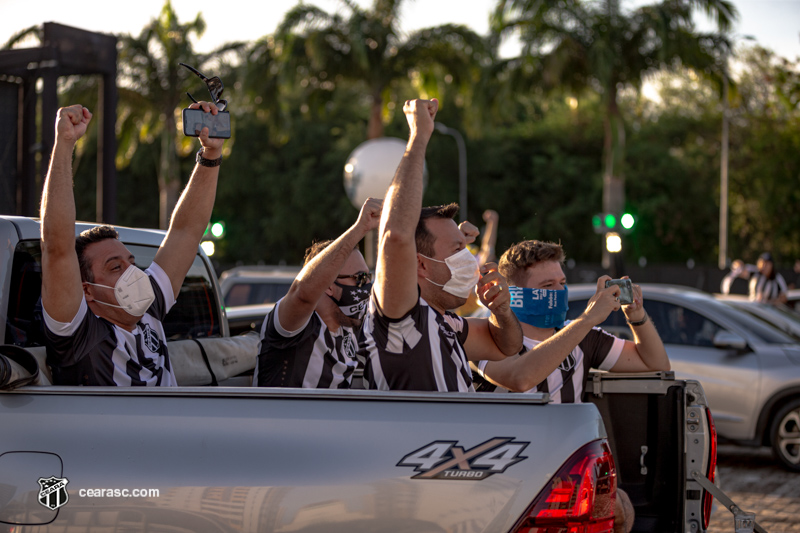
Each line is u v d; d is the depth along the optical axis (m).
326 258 2.88
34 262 3.05
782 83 17.02
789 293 14.46
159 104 26.14
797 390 7.71
